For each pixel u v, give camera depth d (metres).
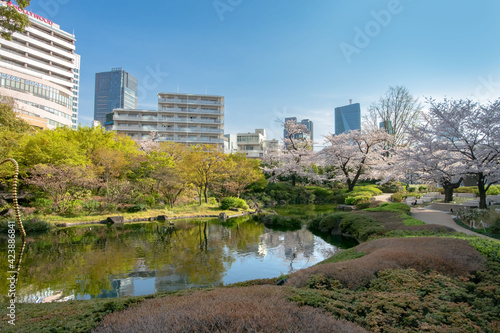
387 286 5.54
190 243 13.69
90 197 22.77
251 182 32.31
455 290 5.26
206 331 3.20
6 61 55.31
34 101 46.94
